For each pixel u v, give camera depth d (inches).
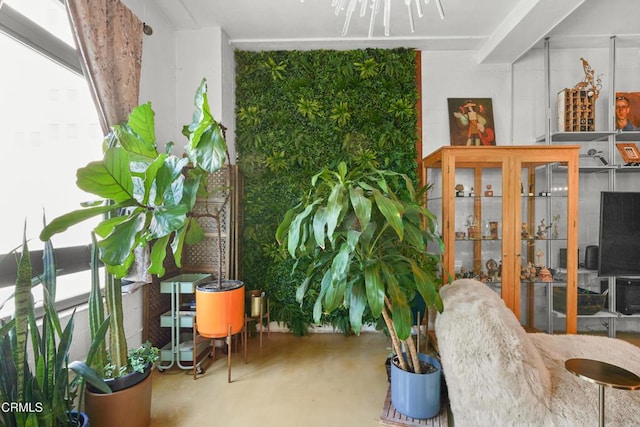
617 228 99.3
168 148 70.6
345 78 119.6
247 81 121.2
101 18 68.9
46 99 65.4
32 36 60.1
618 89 119.7
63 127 69.4
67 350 50.0
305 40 115.0
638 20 102.5
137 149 60.2
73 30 64.1
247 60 121.3
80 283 74.0
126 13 77.2
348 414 70.2
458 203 98.7
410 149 119.1
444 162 95.9
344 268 55.3
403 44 118.1
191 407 72.6
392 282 59.2
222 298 80.1
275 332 122.2
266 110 121.3
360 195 56.7
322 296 62.7
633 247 99.0
